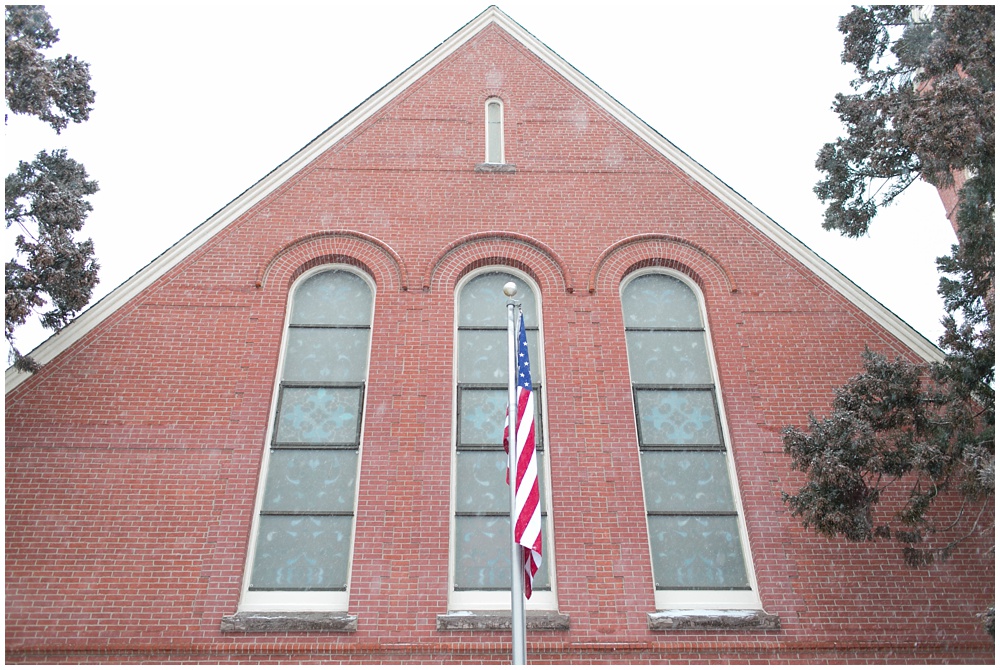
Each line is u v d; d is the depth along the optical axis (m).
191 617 10.57
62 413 12.08
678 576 11.47
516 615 8.80
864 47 12.56
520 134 16.20
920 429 10.14
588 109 16.58
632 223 14.84
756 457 12.23
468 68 17.19
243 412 12.35
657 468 12.37
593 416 12.55
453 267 14.16
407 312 13.56
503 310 13.94
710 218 14.92
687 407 12.97
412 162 15.63
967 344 10.27
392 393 12.65
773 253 14.45
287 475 12.08
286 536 11.55
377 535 11.34
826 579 11.17
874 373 10.31
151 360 12.73
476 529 11.72
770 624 10.75
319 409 12.72
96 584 10.73
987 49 10.80
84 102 12.58
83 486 11.48
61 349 12.63
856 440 9.80
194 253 14.00
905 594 11.05
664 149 15.91
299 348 13.38
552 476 11.99
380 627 10.62
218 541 11.19
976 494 9.72
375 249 14.32
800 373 13.09
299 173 15.25
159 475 11.67
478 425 12.65
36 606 10.51
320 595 11.12
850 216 12.47
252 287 13.72
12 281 11.21
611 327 13.53
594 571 11.16
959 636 10.71
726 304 13.84
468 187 15.27
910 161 11.58
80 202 12.36
